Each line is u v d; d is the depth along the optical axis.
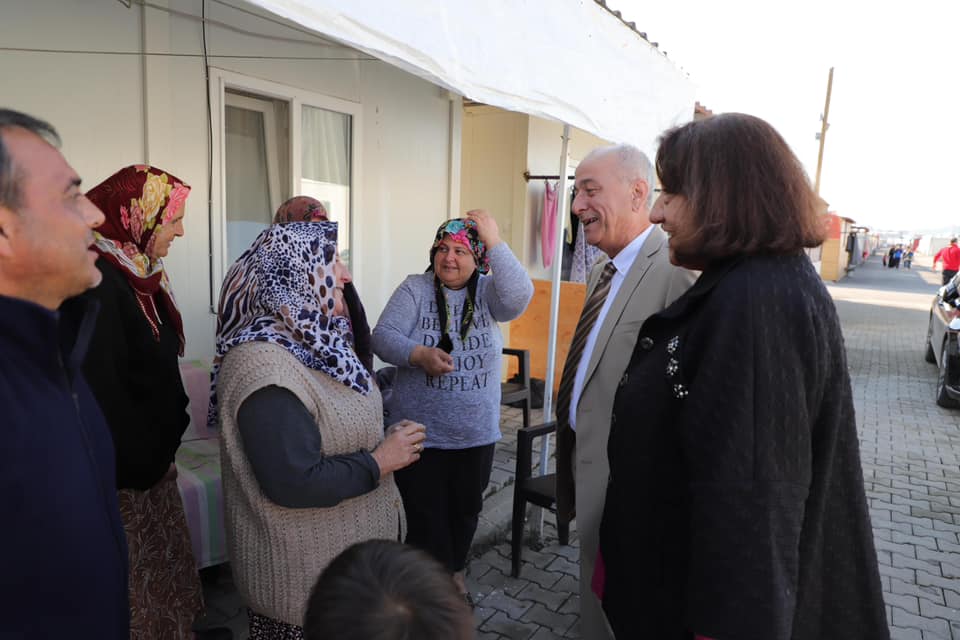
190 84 3.20
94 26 2.81
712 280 1.22
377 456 1.63
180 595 2.12
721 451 1.08
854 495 1.19
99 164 2.89
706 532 1.08
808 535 1.16
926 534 3.99
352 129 4.14
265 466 1.43
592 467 2.00
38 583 0.92
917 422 6.46
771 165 1.16
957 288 8.04
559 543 3.49
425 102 4.69
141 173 1.95
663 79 3.79
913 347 11.16
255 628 1.69
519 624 2.79
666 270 1.91
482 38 2.22
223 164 3.39
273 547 1.54
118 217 1.91
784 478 1.06
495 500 3.89
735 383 1.08
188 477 2.60
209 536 2.57
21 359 0.94
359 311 2.24
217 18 3.28
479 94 2.25
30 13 2.62
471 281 2.65
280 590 1.56
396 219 4.59
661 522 1.27
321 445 1.54
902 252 48.66
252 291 1.60
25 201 0.94
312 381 1.53
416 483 2.55
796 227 1.14
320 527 1.58
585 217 2.16
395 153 4.50
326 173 4.07
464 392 2.54
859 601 1.21
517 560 3.14
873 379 8.51
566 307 6.07
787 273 1.15
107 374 1.68
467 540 2.66
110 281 1.75
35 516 0.91
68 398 1.01
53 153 0.99
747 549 1.04
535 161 6.42
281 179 3.84
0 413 0.88
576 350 2.24
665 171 1.30
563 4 2.72
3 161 0.91
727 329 1.11
